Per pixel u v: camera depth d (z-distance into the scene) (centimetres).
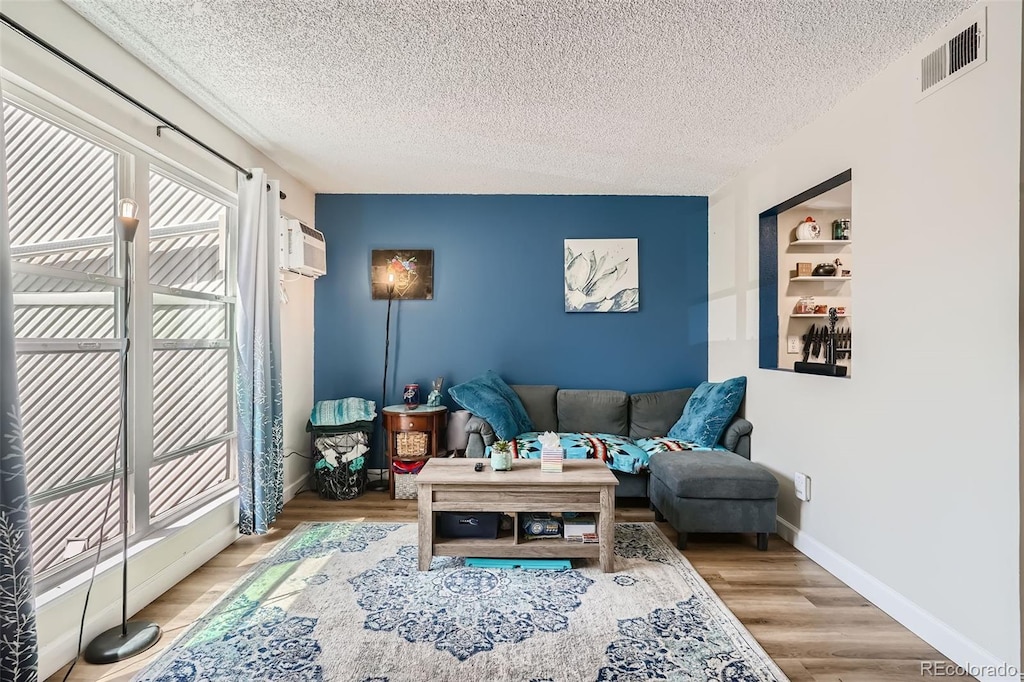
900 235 221
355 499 389
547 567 262
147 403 240
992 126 179
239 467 298
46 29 183
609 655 188
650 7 193
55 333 200
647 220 447
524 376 449
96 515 216
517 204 445
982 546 181
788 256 378
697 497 293
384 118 294
